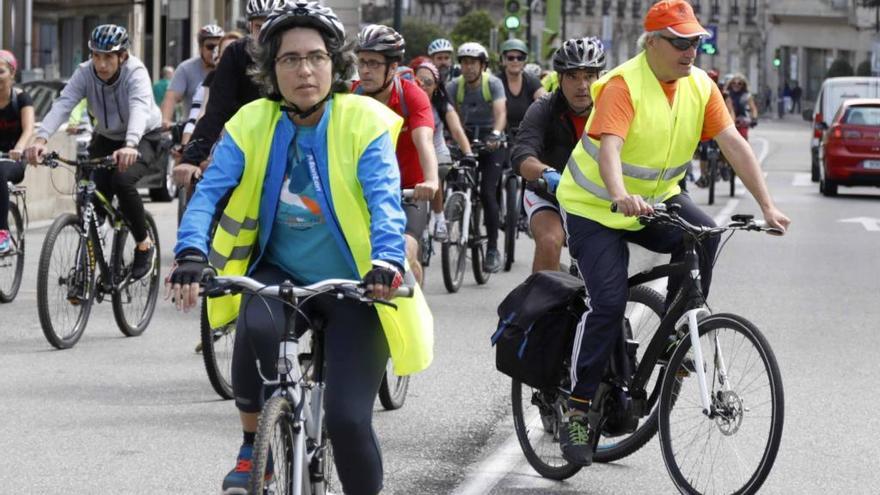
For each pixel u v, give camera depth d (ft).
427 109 37.42
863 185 115.14
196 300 20.39
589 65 34.71
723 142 28.02
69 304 43.01
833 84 140.36
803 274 63.31
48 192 82.89
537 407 29.68
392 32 37.27
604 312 27.40
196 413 34.53
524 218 69.46
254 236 22.13
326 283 20.31
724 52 486.79
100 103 44.50
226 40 56.95
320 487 21.61
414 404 35.99
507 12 158.20
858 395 37.27
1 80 49.44
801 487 28.48
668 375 26.96
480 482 28.53
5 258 51.44
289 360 20.56
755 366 25.43
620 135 27.25
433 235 56.29
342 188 21.59
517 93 64.85
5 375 38.83
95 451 30.81
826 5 470.80
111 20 183.52
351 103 21.84
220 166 21.61
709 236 26.73
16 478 28.68
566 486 28.40
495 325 48.65
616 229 27.86
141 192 106.52
